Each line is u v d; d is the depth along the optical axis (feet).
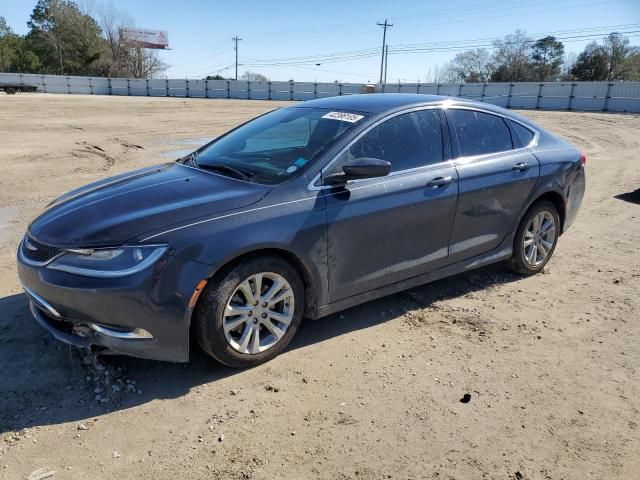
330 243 11.67
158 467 8.43
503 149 15.44
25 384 10.39
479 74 269.23
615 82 127.75
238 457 8.68
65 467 8.36
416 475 8.35
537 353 12.12
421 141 13.58
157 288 9.68
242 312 10.78
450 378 11.05
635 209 26.18
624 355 12.09
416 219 13.08
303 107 14.84
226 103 136.26
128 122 71.46
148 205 10.69
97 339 9.95
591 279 16.67
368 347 12.24
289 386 10.66
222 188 11.38
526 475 8.39
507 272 17.04
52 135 54.08
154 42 348.38
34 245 10.56
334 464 8.55
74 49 286.46
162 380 10.73
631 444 9.16
